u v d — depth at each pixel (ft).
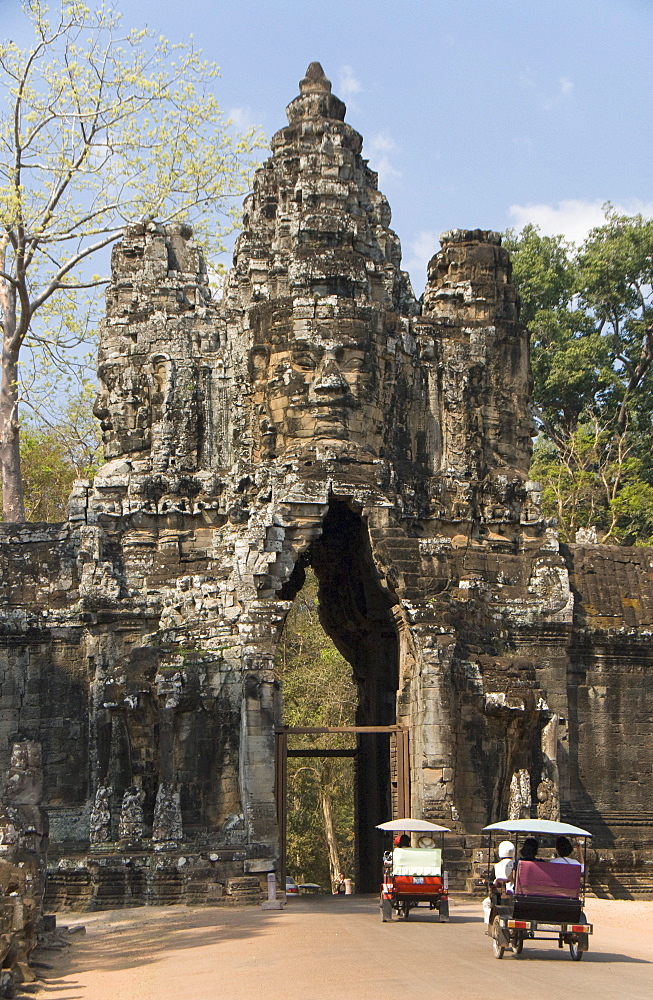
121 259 135.03
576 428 219.82
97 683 122.93
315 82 135.13
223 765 115.44
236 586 117.29
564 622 127.95
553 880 69.00
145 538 126.00
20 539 127.65
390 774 123.24
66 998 64.23
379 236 136.77
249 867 109.29
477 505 130.31
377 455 122.62
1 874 70.64
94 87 162.30
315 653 189.26
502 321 135.85
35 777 83.66
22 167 161.48
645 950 75.87
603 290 217.15
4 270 164.25
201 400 130.00
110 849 116.37
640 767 130.93
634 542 202.18
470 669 119.96
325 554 134.00
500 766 119.44
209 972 68.03
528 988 57.82
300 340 123.75
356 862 135.03
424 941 76.13
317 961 68.44
